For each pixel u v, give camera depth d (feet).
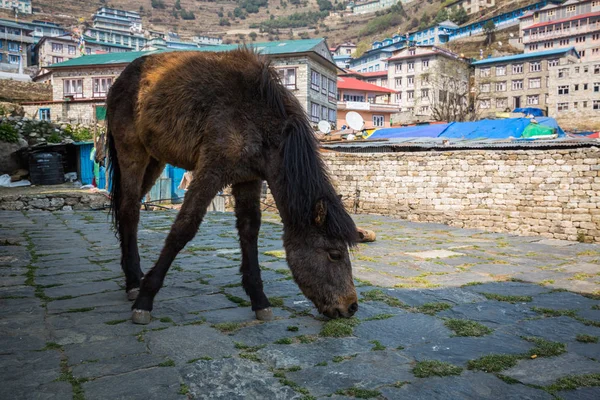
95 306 14.37
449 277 19.06
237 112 12.02
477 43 328.29
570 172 31.55
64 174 65.77
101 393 8.84
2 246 24.94
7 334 11.92
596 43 232.94
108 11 523.70
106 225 33.55
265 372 9.82
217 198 45.52
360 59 372.38
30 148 63.10
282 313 13.85
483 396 8.87
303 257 11.55
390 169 40.88
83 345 11.19
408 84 226.17
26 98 125.80
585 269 21.03
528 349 11.32
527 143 37.91
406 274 19.47
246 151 11.87
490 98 217.36
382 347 11.30
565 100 184.96
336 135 62.13
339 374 9.75
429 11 547.49
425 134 51.85
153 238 28.12
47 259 21.68
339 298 11.38
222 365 10.12
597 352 11.18
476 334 12.26
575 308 14.84
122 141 14.48
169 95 12.62
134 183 14.79
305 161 11.56
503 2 414.82
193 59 13.05
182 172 52.13
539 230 32.89
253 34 636.89
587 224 30.66
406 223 37.60
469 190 36.52
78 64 125.29
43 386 9.09
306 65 115.34
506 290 17.04
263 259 22.04
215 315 13.56
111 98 14.90
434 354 10.93
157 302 14.78
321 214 11.18
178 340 11.53
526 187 33.60
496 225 35.12
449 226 36.63
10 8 524.11
